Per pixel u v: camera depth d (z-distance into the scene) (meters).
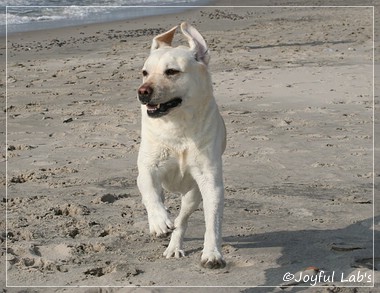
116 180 8.72
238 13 30.77
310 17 28.66
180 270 5.97
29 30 24.27
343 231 6.88
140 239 6.72
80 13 29.47
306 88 14.23
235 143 10.32
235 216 7.34
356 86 14.38
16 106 13.12
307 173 8.93
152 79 5.76
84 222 7.14
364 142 10.38
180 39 22.27
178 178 6.07
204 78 5.94
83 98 13.89
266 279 5.77
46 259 6.21
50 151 10.11
